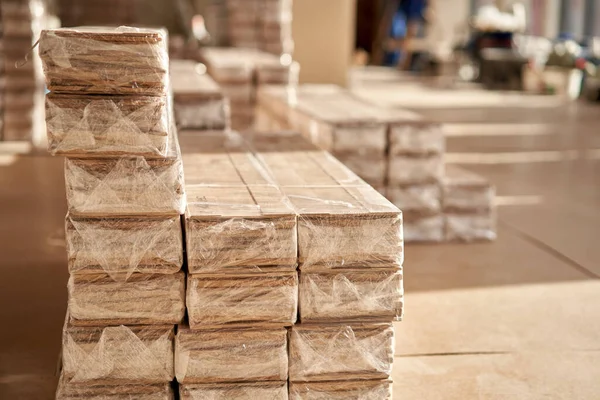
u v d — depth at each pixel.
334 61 4.82
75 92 1.22
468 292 2.07
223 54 4.03
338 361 1.29
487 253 2.42
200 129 2.34
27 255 2.26
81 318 1.25
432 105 6.46
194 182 1.47
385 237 1.28
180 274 1.26
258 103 3.40
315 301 1.28
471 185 2.51
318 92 3.14
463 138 4.82
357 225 1.27
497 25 8.05
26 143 3.99
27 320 1.82
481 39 8.16
